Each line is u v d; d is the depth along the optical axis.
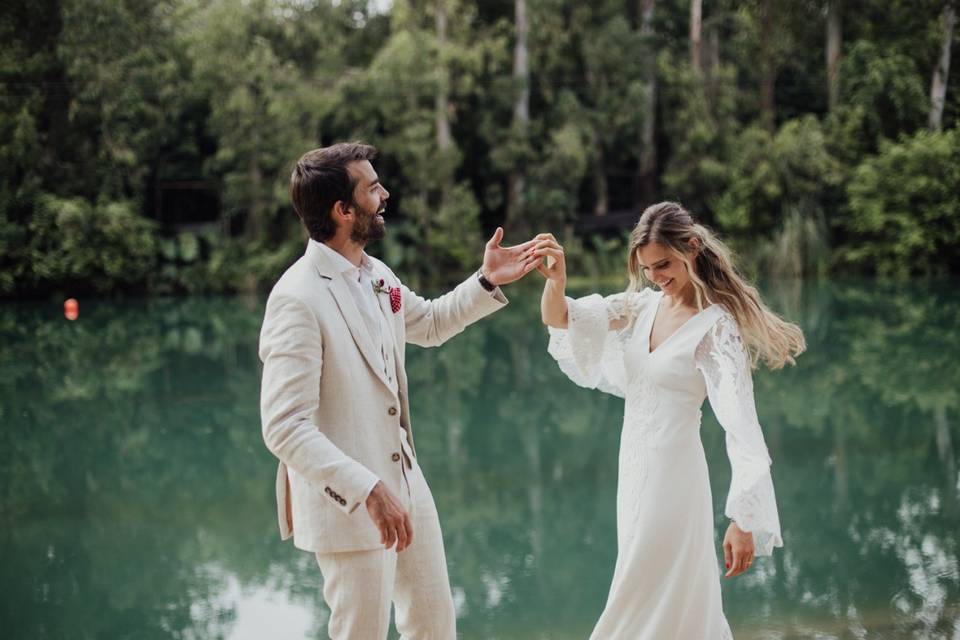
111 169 19.58
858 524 4.45
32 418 7.54
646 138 22.56
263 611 3.62
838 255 20.28
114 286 19.41
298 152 20.00
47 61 19.16
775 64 22.72
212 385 8.95
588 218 23.17
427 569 2.41
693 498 2.46
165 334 12.91
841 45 22.08
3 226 18.14
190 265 20.14
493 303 2.64
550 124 22.84
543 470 5.68
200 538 4.58
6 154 18.50
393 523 2.05
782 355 2.53
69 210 18.23
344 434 2.21
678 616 2.44
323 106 20.52
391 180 22.17
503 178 23.38
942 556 3.97
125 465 6.06
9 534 4.68
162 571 4.10
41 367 10.05
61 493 5.43
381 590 2.24
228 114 20.02
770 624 3.30
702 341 2.45
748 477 2.25
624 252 21.78
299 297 2.18
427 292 19.36
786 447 6.01
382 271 2.43
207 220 22.61
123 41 19.33
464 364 9.91
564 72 23.05
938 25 20.39
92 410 7.84
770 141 21.17
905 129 20.83
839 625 3.28
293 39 21.42
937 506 4.71
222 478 5.73
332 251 2.28
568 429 6.78
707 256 2.48
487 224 23.78
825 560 3.97
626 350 2.58
